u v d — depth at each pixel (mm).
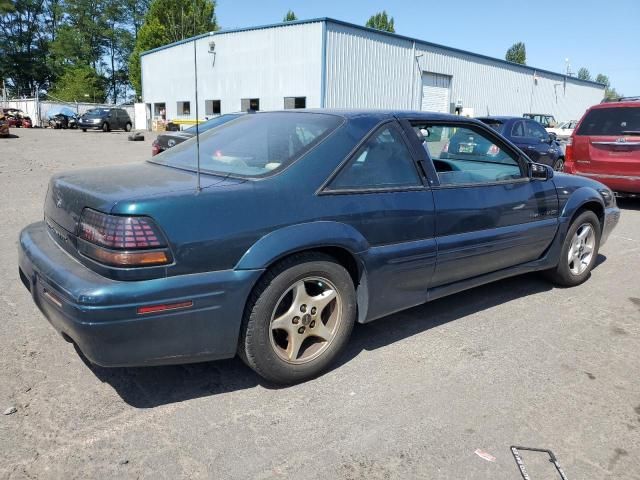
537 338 3807
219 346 2732
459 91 32094
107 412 2734
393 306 3459
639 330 4004
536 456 2506
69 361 3234
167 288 2486
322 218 2949
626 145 8602
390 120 3490
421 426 2705
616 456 2525
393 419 2756
